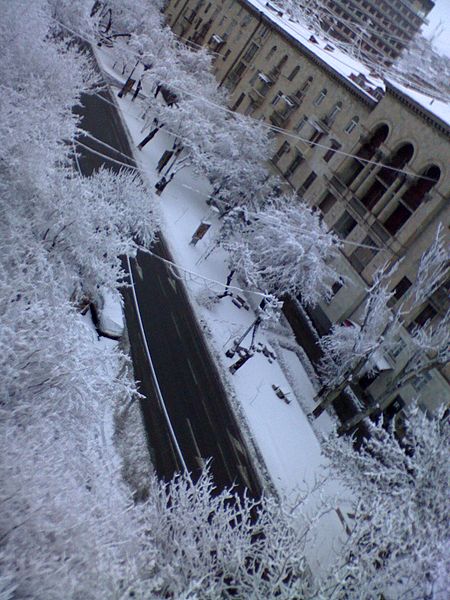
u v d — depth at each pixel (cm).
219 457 2117
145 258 3034
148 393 2156
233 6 5900
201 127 3891
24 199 1955
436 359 2148
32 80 2600
